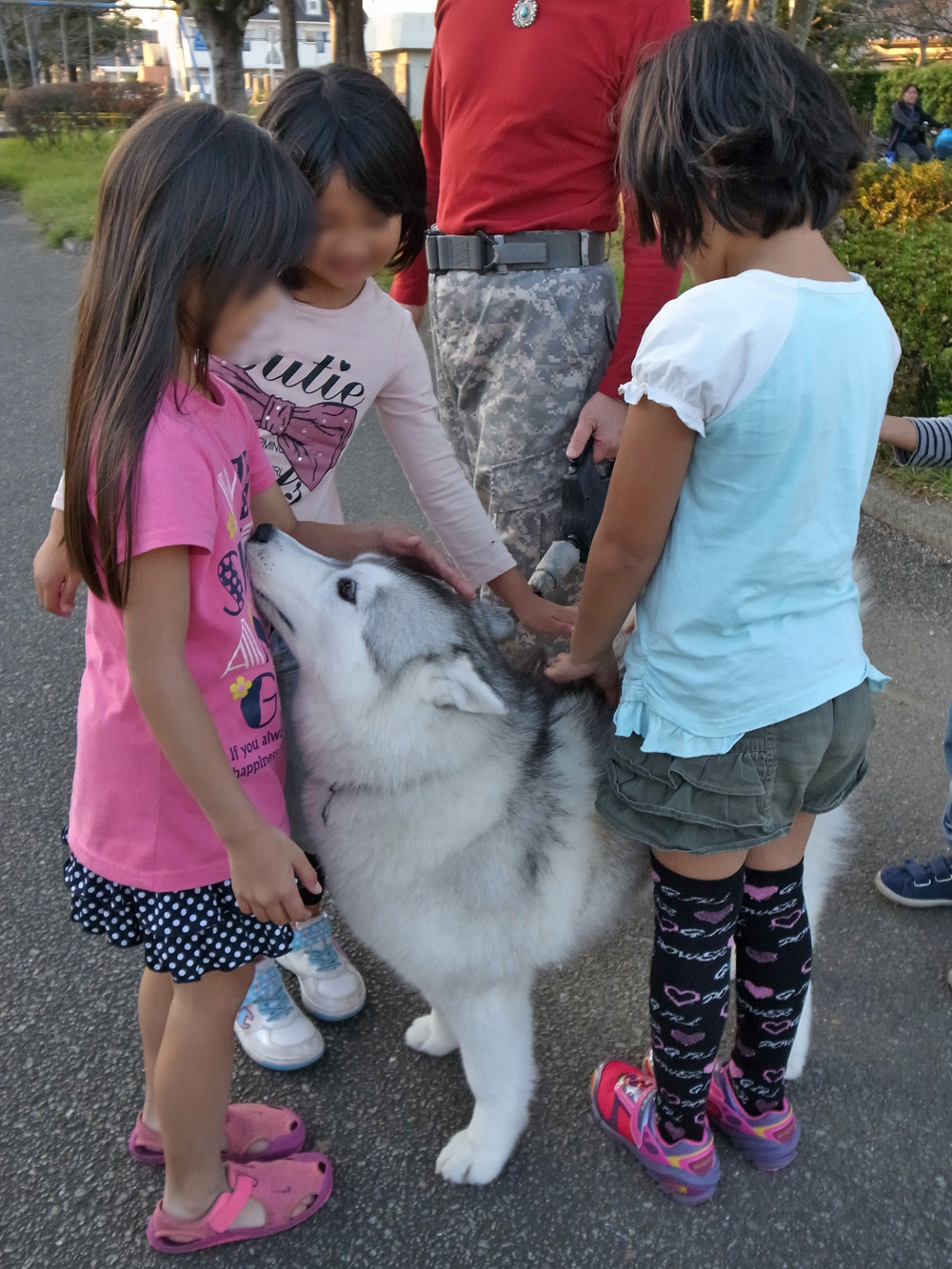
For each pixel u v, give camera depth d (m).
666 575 1.67
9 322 8.78
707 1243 1.91
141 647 1.48
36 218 13.82
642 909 2.26
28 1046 2.32
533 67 2.34
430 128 2.87
